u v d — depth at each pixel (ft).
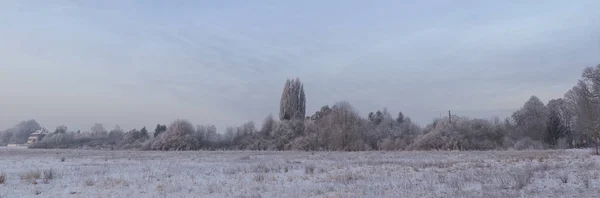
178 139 241.76
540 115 301.63
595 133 133.59
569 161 94.07
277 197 41.50
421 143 228.22
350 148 224.33
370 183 53.31
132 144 270.26
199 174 66.23
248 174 66.69
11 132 474.08
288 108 302.45
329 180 57.11
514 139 262.47
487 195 40.57
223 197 41.37
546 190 44.47
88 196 41.39
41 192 44.60
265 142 248.11
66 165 87.35
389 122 304.50
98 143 294.05
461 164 88.99
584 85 140.87
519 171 64.28
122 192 44.52
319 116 275.80
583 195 40.83
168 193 44.16
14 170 72.49
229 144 255.91
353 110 242.78
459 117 247.50
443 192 43.65
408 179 57.57
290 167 80.69
